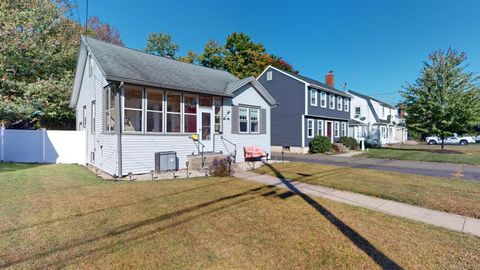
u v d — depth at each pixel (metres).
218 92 11.16
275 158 15.38
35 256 3.04
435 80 18.23
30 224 4.03
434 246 3.48
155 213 4.67
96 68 10.50
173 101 10.21
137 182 7.57
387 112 36.41
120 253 3.16
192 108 10.80
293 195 6.26
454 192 6.55
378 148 24.59
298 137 20.80
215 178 8.45
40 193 5.94
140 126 9.24
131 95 9.05
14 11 13.56
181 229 3.95
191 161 10.07
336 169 10.74
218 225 4.14
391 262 3.05
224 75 15.16
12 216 4.35
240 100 12.82
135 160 8.91
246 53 33.94
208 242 3.51
